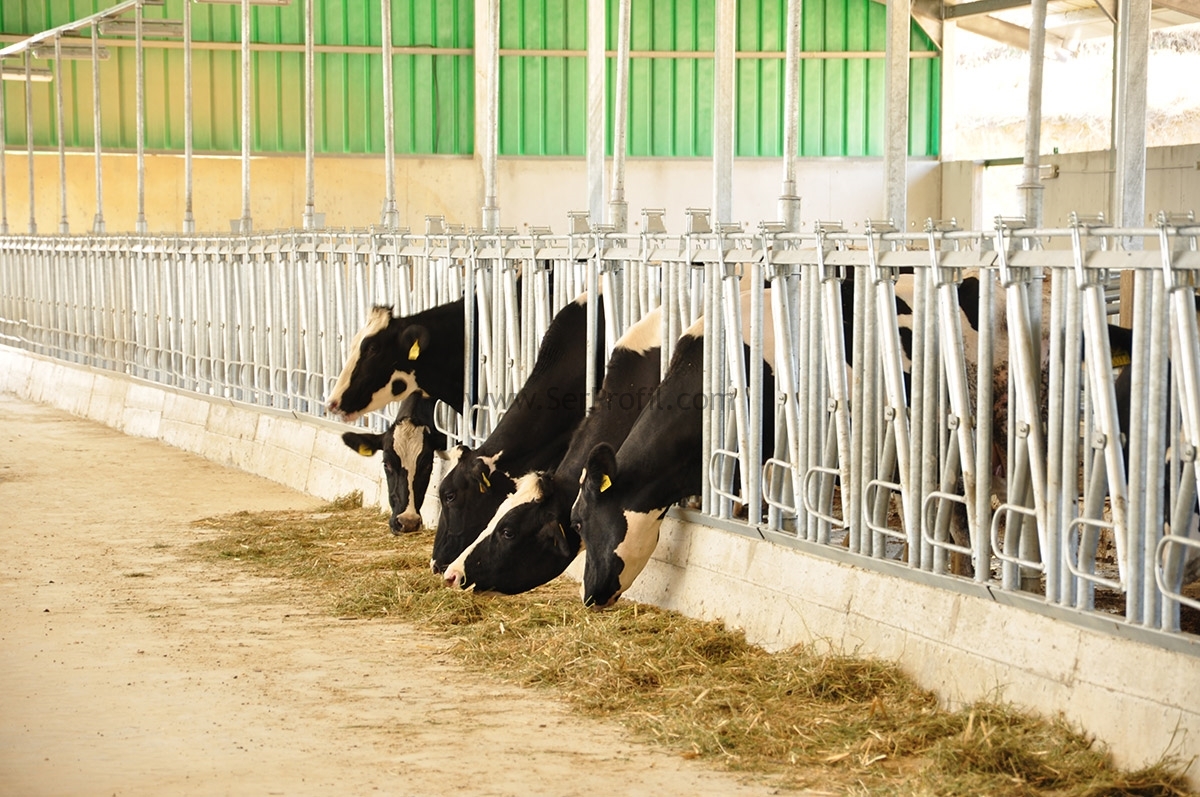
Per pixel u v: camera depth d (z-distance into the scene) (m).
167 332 20.16
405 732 6.43
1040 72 7.05
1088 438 6.19
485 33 35.03
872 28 35.53
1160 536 5.75
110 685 7.32
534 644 8.02
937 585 6.92
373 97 35.56
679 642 7.84
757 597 8.07
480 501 9.82
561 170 35.44
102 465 16.78
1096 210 30.31
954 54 34.31
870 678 6.86
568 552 8.86
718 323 8.62
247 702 6.99
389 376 11.67
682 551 8.88
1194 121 29.30
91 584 10.06
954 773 5.61
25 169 34.75
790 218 8.95
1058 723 5.95
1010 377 6.60
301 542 11.55
